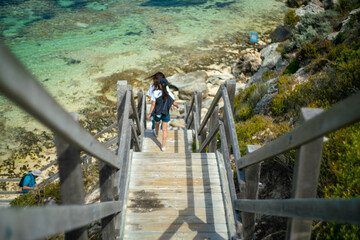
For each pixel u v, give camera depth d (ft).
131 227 10.07
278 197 11.30
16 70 1.90
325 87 17.71
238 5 112.16
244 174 8.82
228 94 11.98
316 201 3.24
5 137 43.73
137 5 115.44
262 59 61.11
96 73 62.64
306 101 17.66
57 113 2.76
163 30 87.25
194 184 12.32
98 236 12.12
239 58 68.18
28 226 2.12
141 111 22.67
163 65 65.77
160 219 10.44
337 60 21.80
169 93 19.71
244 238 8.78
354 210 2.53
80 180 4.40
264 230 9.82
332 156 10.62
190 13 103.76
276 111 19.26
